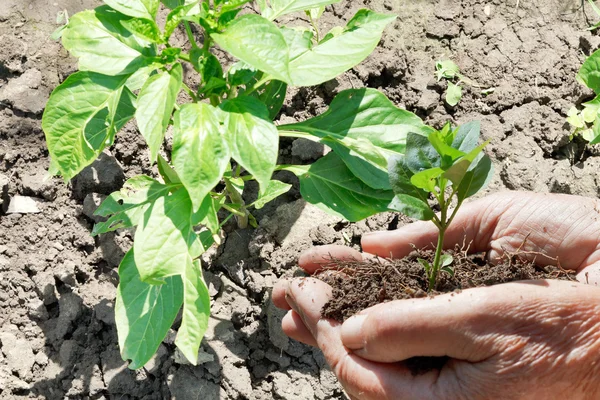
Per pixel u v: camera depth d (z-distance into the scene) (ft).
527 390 1.96
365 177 2.15
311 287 2.19
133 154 2.61
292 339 2.45
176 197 2.05
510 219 2.27
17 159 2.58
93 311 2.44
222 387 2.39
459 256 2.25
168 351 2.42
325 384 2.42
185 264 2.01
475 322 1.92
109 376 2.38
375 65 2.76
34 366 2.39
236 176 2.42
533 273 2.19
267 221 2.57
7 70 2.66
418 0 2.88
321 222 2.58
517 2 2.89
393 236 2.34
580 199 2.25
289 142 2.68
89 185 2.56
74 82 2.03
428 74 2.79
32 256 2.49
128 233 2.53
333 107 2.19
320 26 2.81
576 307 1.91
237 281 2.53
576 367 1.93
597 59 2.47
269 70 1.89
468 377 1.99
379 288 2.17
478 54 2.83
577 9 2.89
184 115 1.95
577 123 2.68
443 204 1.95
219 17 1.98
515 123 2.73
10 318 2.44
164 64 2.07
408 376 2.05
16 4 2.72
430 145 1.93
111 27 2.06
